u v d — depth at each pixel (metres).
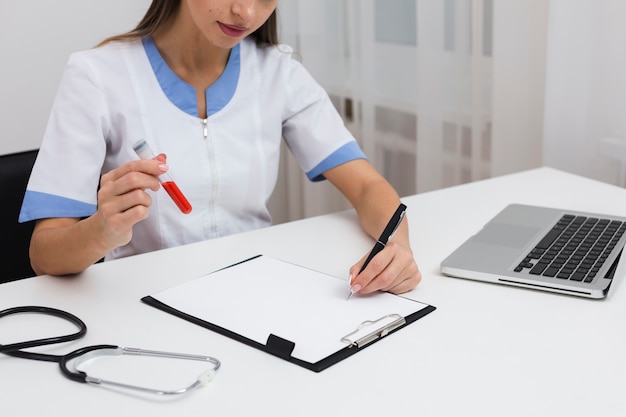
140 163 0.93
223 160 1.30
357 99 2.16
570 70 1.60
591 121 1.61
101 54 1.24
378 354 0.81
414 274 0.97
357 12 2.10
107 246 0.98
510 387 0.75
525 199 1.31
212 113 1.29
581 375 0.77
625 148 1.56
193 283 0.99
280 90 1.36
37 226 1.13
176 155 1.26
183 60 1.27
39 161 1.16
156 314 0.91
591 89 1.59
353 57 2.14
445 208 1.28
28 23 2.12
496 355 0.81
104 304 0.94
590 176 1.64
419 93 1.92
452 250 1.10
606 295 0.94
